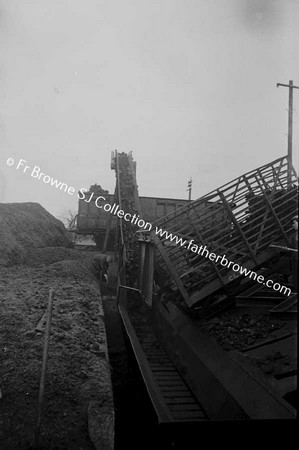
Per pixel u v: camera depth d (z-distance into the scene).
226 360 5.36
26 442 3.99
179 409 5.00
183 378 6.07
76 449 4.01
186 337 7.02
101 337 7.31
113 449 4.11
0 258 13.22
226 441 3.26
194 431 3.30
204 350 6.09
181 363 6.47
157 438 3.94
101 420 4.45
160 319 8.87
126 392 6.56
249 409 4.05
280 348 5.17
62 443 4.05
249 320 6.82
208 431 3.30
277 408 3.74
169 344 7.61
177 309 8.44
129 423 5.43
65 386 5.08
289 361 4.71
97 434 4.24
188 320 7.57
